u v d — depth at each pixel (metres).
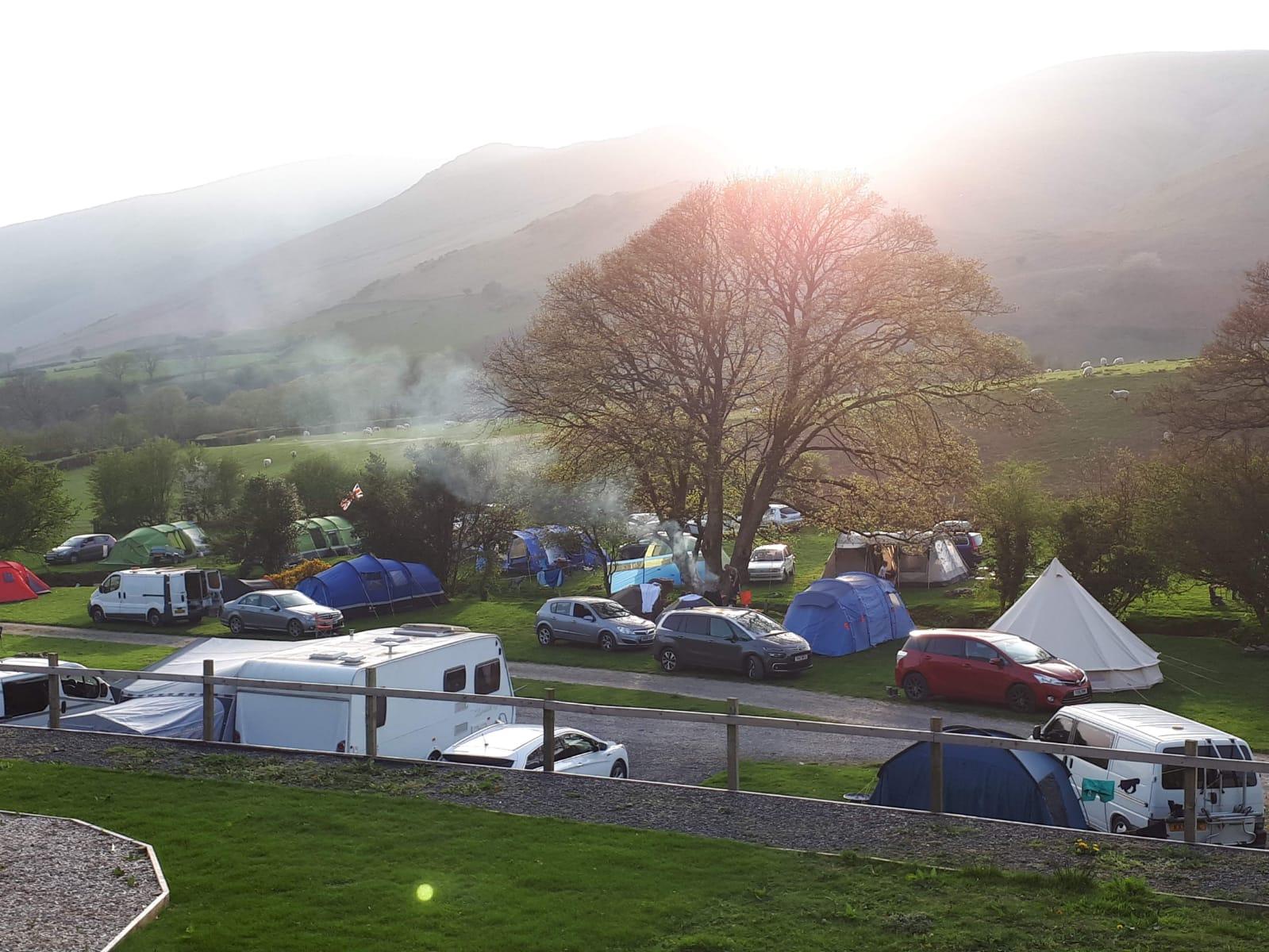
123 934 8.05
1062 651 28.41
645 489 45.97
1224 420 46.72
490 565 53.16
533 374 42.78
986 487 38.19
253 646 24.34
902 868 10.12
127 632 42.38
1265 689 27.59
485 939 8.32
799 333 38.12
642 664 34.09
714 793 12.81
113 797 12.46
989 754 14.35
